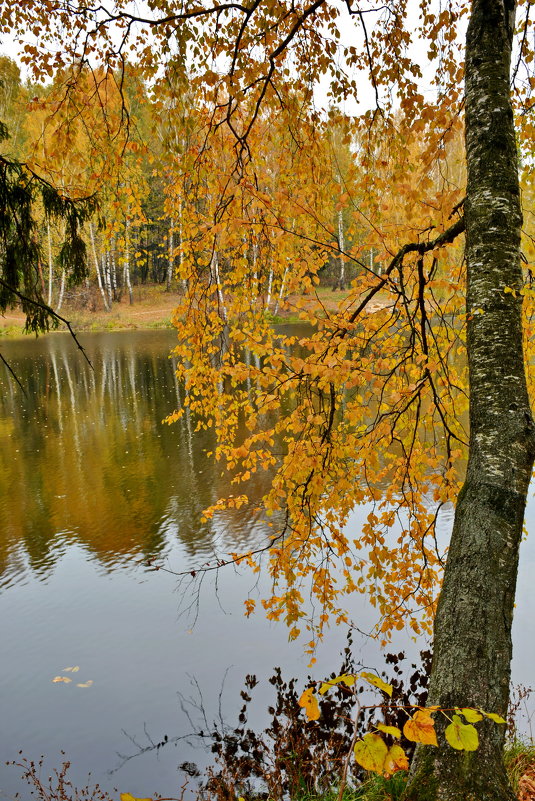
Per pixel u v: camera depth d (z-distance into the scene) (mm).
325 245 3199
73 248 3807
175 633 5516
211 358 4336
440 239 3023
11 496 9320
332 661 4945
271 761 3742
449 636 1898
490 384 2172
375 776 2785
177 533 7734
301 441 3305
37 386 18891
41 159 3602
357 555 6719
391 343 3623
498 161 2361
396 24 3402
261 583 6363
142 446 11844
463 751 1698
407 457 3439
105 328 32469
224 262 4406
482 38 2455
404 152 3717
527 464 2055
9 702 4641
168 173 3912
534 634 5012
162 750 3996
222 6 2850
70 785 3719
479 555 1950
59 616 5855
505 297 2244
